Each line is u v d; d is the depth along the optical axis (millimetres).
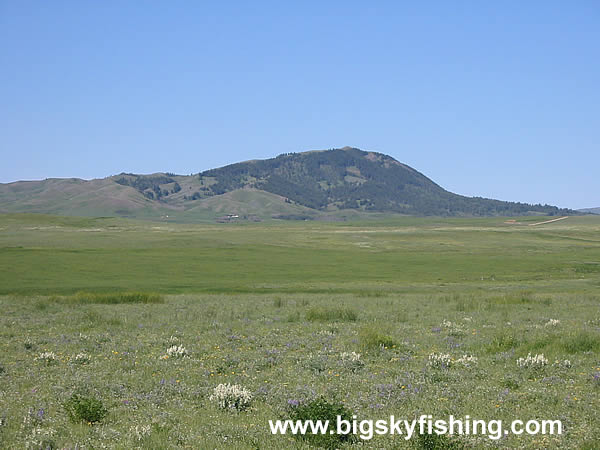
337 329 26922
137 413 13141
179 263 93312
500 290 57781
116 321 30188
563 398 14023
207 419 12656
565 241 184875
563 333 23875
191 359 19578
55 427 11906
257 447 10875
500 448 10891
